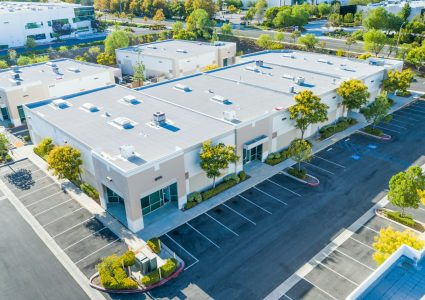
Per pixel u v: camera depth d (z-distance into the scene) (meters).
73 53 114.00
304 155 46.97
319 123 59.81
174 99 58.56
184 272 33.97
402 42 114.75
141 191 38.12
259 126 49.28
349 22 150.38
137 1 179.12
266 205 42.88
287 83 64.69
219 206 42.91
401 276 25.08
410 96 75.44
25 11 127.00
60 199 45.28
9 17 120.88
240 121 48.97
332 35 131.12
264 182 47.28
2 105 66.50
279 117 51.84
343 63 75.81
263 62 78.06
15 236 39.25
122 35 103.06
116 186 38.84
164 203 43.38
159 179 39.38
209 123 48.41
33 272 34.53
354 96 58.31
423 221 39.59
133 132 46.53
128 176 36.44
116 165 37.91
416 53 86.94
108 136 45.72
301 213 41.38
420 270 25.48
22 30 124.81
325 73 68.56
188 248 36.75
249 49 121.06
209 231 38.97
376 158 52.41
